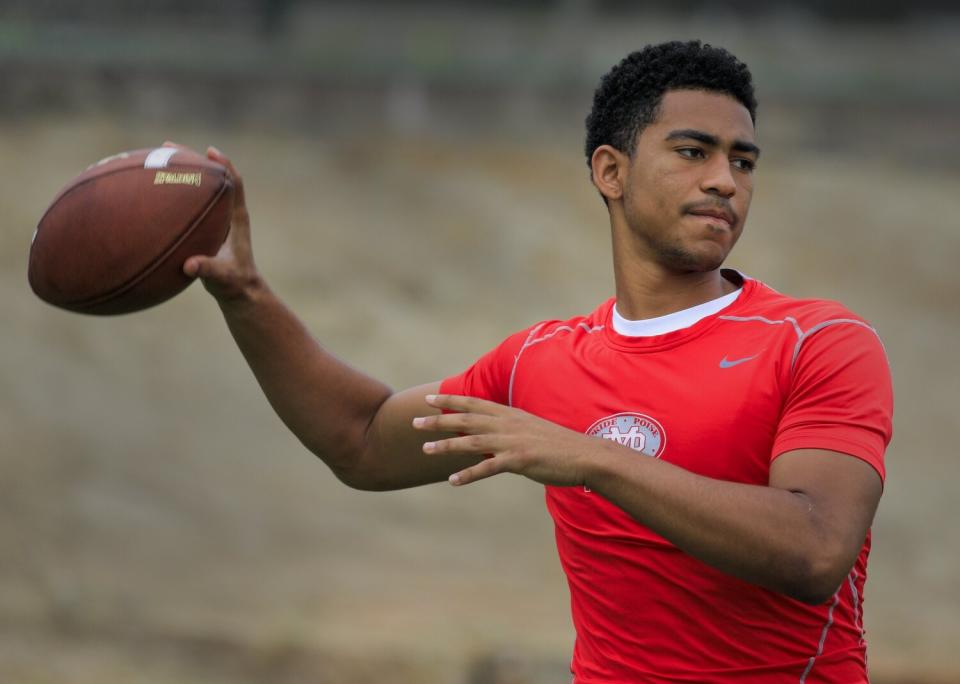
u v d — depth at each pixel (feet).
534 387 40.24
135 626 149.07
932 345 271.28
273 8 336.90
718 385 36.68
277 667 142.41
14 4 313.53
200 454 199.41
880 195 315.99
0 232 234.17
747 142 38.01
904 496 222.69
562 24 359.66
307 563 178.40
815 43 372.99
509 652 143.23
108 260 40.68
